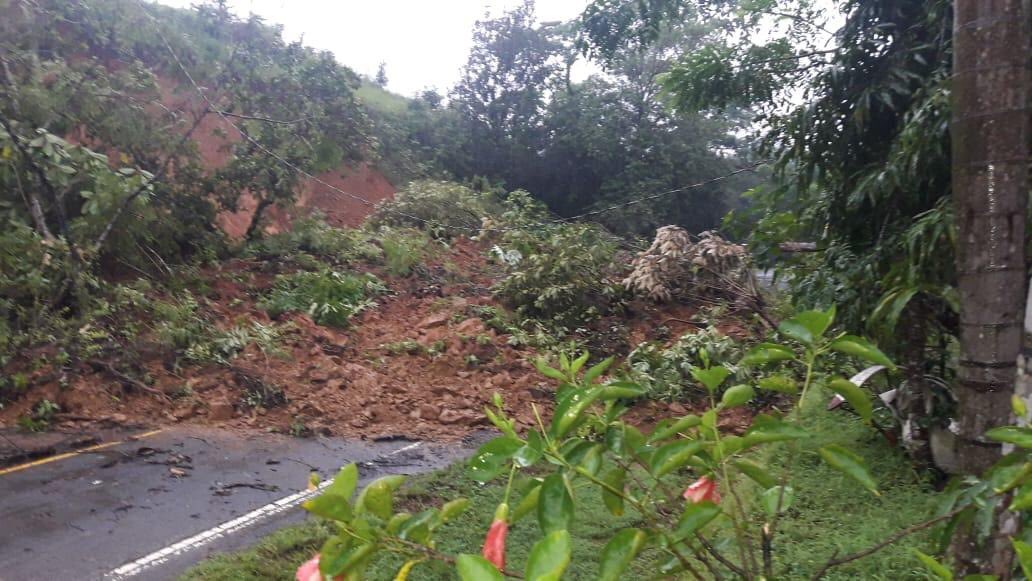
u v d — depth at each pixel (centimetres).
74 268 947
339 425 857
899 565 466
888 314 560
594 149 2255
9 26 1074
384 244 1467
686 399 954
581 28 887
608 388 235
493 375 1045
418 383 1001
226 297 1200
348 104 1420
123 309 1004
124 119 1151
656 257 1167
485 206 1894
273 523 579
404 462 750
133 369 904
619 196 2153
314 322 1164
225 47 1447
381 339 1146
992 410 256
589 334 1222
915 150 544
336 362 1034
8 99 988
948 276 518
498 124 2425
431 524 202
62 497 612
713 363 961
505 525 187
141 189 1050
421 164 2214
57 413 807
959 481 249
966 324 263
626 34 877
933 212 513
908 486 614
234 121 1355
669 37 1989
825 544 495
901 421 666
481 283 1455
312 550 516
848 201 622
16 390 820
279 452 759
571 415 212
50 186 975
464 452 792
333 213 1875
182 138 1244
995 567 254
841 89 662
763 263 820
